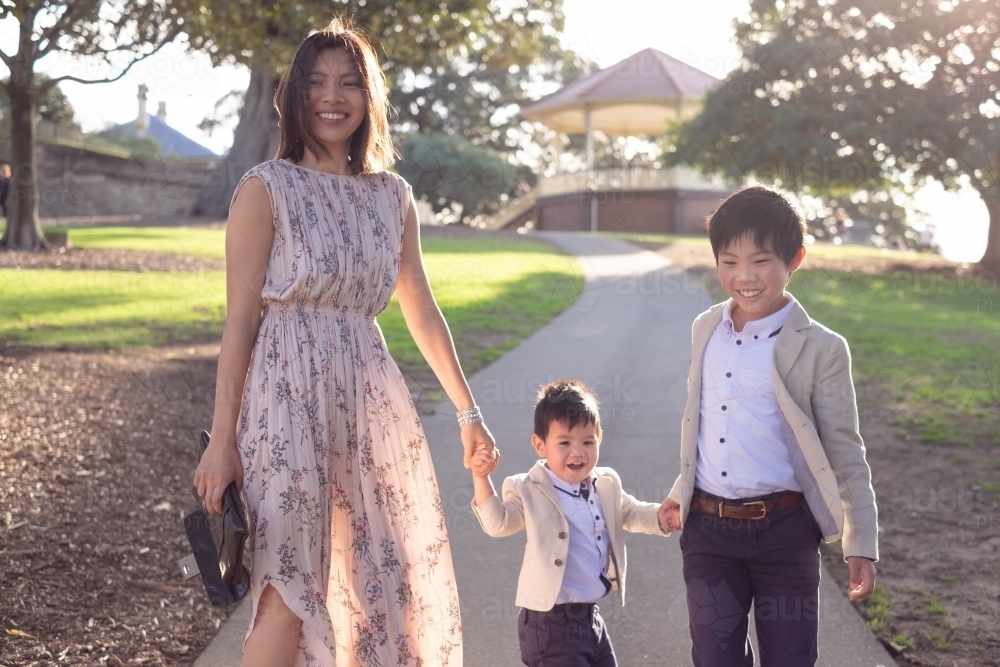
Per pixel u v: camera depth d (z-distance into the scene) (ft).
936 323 43.01
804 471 7.92
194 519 7.67
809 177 68.13
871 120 64.75
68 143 68.80
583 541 9.17
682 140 76.43
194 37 29.01
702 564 8.18
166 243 52.85
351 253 7.82
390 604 8.10
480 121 101.81
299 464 7.54
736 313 8.32
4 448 17.58
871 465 19.53
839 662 10.46
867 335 38.63
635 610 11.79
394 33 35.01
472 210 86.74
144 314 34.40
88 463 17.30
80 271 42.50
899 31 62.85
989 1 60.39
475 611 11.70
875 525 7.89
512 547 14.07
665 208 99.09
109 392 22.94
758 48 67.92
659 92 95.71
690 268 54.08
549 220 106.11
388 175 8.41
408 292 8.75
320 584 7.63
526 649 9.07
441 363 8.89
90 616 11.11
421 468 8.27
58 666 9.74
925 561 13.89
